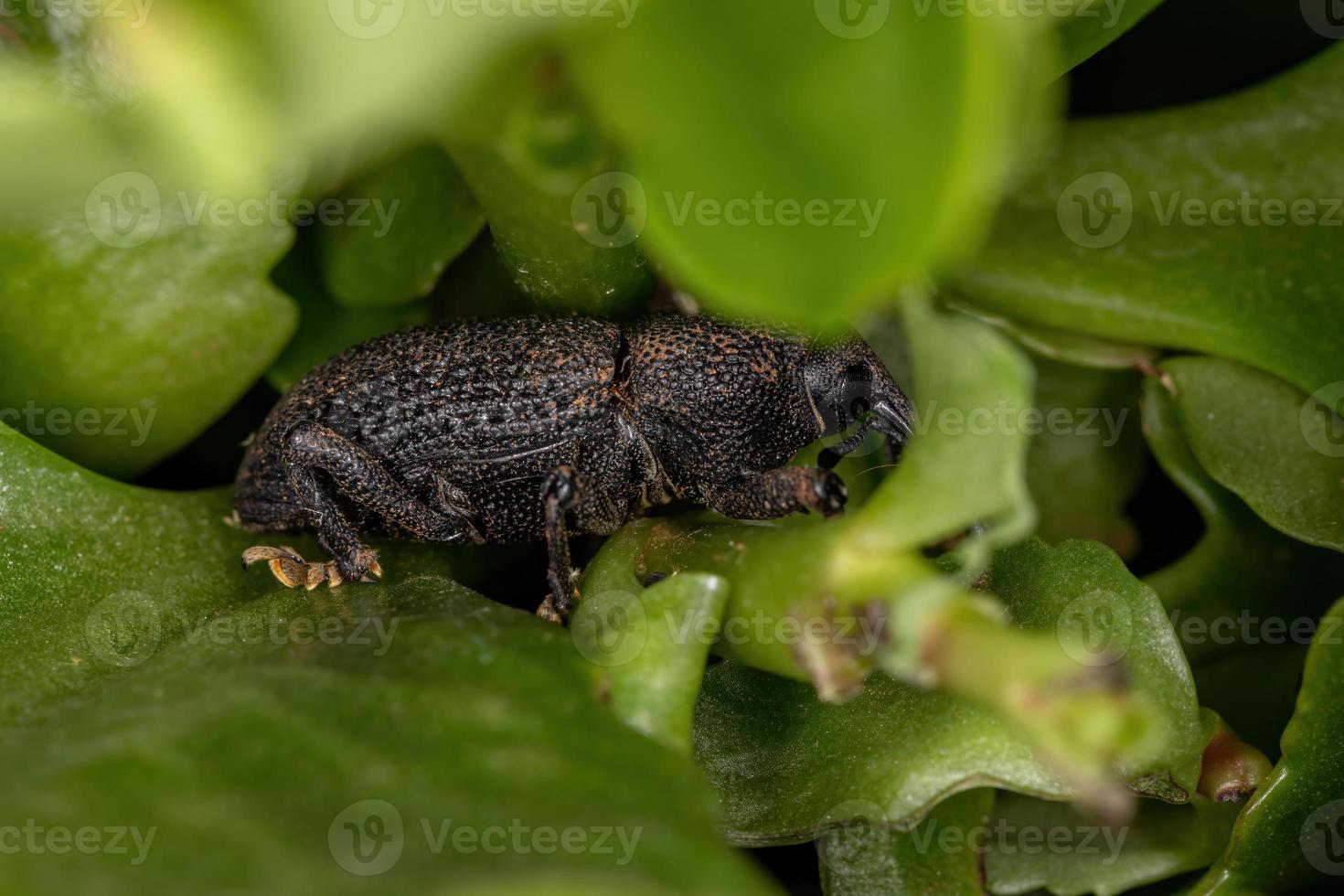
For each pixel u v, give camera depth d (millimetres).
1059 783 93
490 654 91
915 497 89
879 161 69
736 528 94
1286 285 99
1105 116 101
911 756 93
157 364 98
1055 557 95
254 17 74
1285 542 99
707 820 88
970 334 86
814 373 100
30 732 91
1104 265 99
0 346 97
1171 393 99
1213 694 98
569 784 88
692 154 74
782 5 69
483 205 95
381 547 99
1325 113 100
